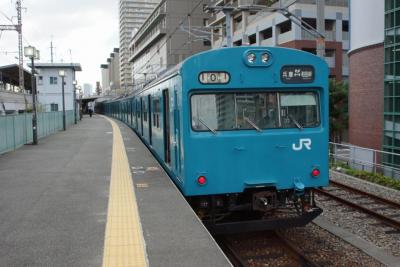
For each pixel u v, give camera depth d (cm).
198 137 790
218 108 804
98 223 715
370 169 2189
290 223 827
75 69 5697
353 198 1302
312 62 831
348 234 934
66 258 561
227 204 832
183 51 7288
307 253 833
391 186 1606
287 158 822
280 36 4734
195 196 830
